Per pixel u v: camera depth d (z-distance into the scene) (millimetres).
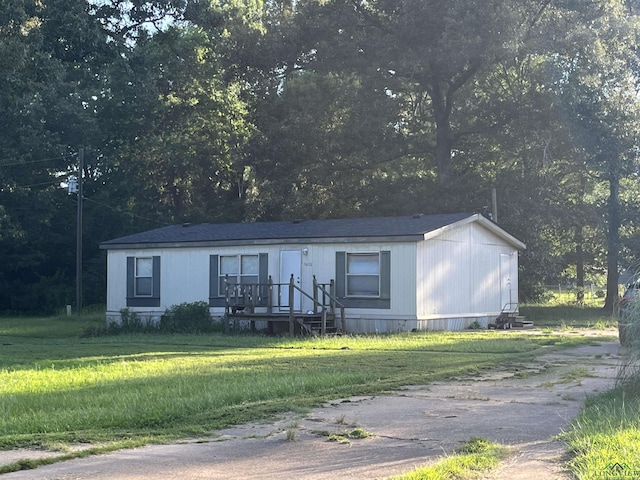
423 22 41500
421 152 46469
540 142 43062
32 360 18453
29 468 7727
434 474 6965
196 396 11414
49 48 41625
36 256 48406
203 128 46875
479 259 30359
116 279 32312
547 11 41062
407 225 28016
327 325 27094
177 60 47156
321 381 13078
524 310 42312
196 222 48031
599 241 46625
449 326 28438
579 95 38719
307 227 29766
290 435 8930
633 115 38781
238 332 28156
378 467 7641
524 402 11359
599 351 19422
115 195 49625
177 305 30422
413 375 14273
